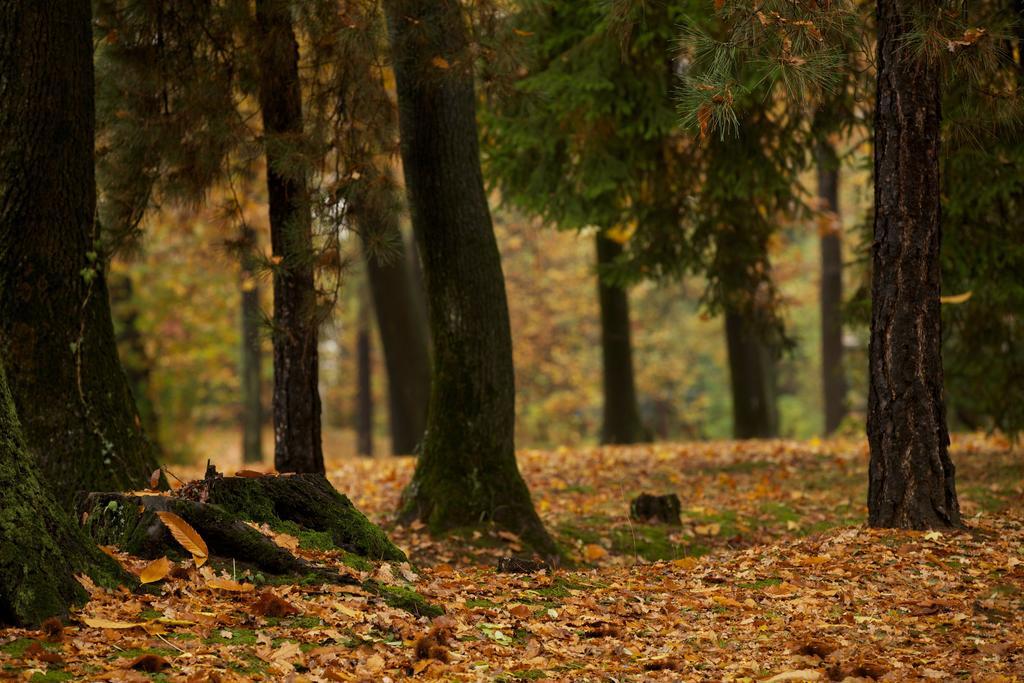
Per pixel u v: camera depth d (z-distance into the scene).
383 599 7.41
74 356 9.59
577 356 48.47
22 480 6.35
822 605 8.57
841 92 14.98
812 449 18.72
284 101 11.36
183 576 7.08
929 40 8.82
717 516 13.33
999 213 14.80
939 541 9.95
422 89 11.70
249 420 35.53
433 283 12.02
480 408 11.90
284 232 10.77
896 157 10.27
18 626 5.89
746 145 16.42
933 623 8.09
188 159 11.48
